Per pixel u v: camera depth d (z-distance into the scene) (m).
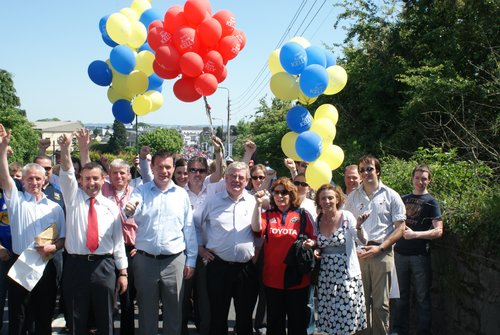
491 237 4.44
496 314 4.34
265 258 4.89
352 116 12.48
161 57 5.18
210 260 5.04
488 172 6.45
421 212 5.26
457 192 5.95
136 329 5.87
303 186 5.57
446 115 9.32
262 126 22.50
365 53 12.61
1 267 5.13
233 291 5.09
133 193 4.86
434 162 7.09
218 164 5.78
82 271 4.55
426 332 5.24
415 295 5.73
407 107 9.58
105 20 5.99
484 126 8.91
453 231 5.06
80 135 5.14
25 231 4.82
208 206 5.12
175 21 5.26
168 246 4.75
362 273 5.07
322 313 4.76
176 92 5.49
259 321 5.84
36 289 4.77
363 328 4.77
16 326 4.70
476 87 9.00
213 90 5.28
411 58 11.62
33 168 4.84
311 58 5.41
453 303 5.19
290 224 4.84
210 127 5.73
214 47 5.41
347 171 5.47
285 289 4.79
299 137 5.30
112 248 4.68
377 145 11.20
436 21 10.91
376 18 12.27
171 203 4.84
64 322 6.00
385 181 6.95
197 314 5.84
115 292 4.73
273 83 5.52
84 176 4.60
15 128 39.03
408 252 5.27
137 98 5.91
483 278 4.57
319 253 4.81
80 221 4.58
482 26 9.57
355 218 5.09
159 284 4.79
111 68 5.94
